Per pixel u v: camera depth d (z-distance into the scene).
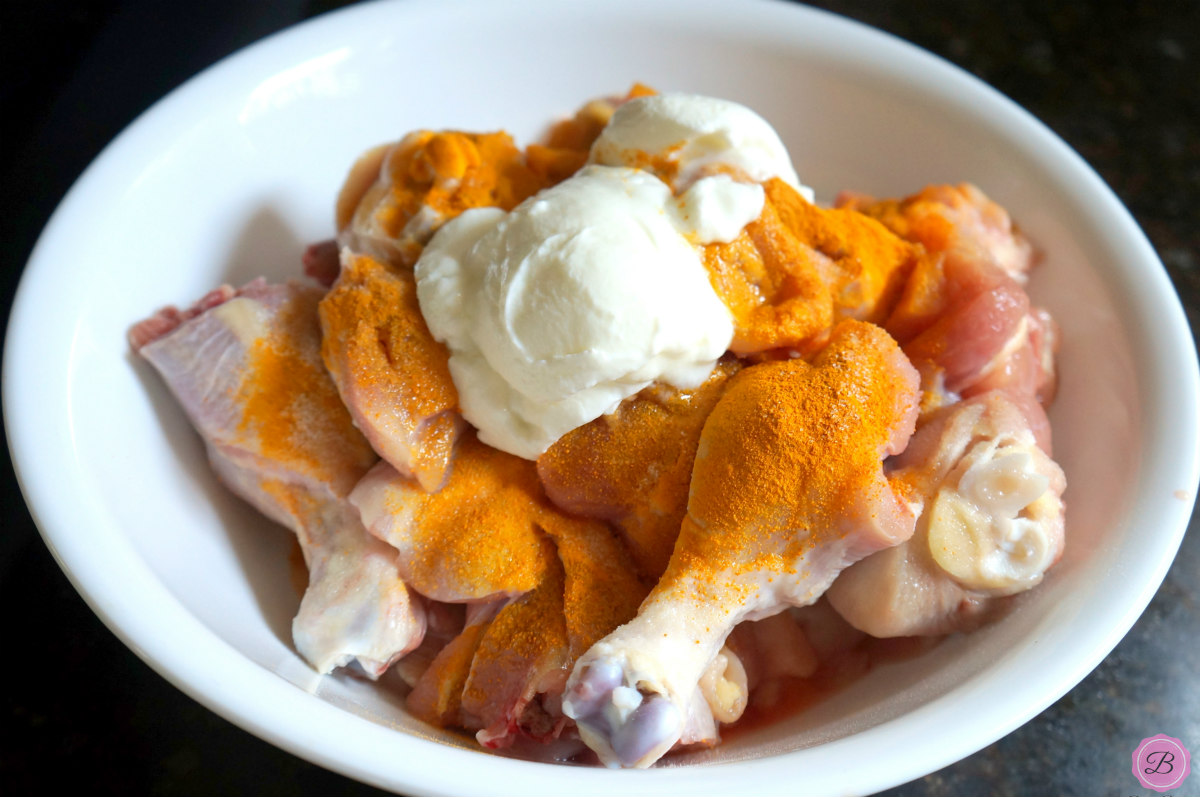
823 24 0.48
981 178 0.47
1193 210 0.53
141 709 0.39
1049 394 0.43
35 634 0.40
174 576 0.37
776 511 0.36
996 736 0.34
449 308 0.39
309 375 0.40
